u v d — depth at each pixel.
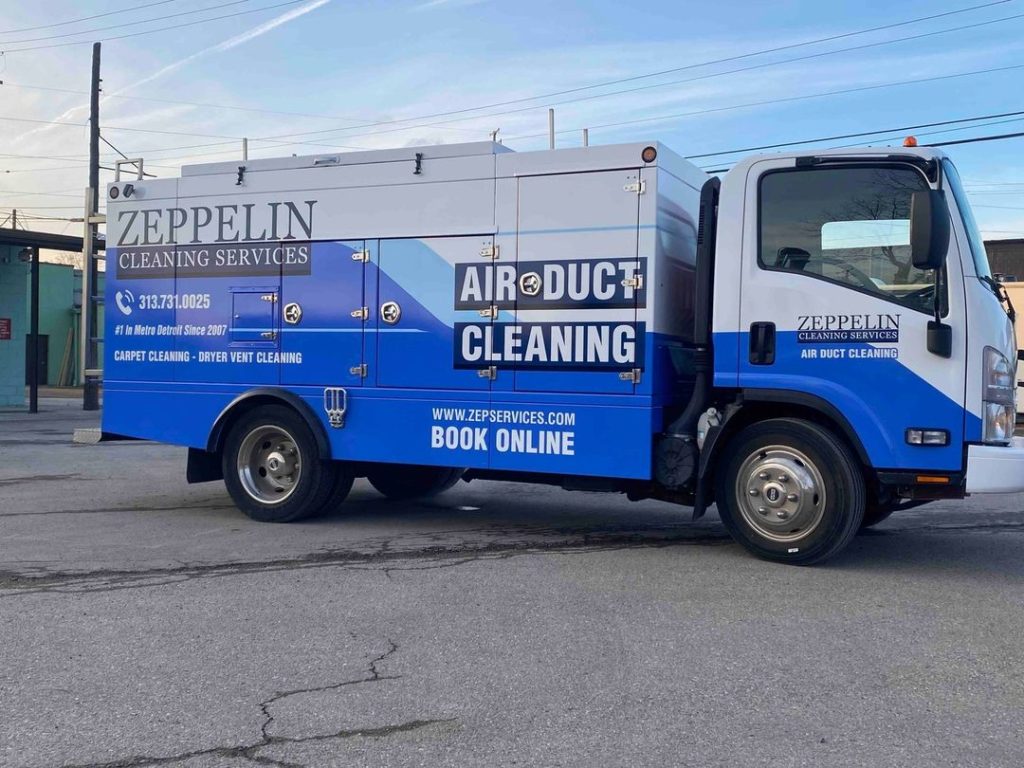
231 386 8.94
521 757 3.86
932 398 6.55
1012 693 4.57
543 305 7.63
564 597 6.20
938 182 6.54
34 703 4.44
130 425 9.41
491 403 7.83
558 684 4.66
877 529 8.63
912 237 6.32
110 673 4.82
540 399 7.65
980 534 8.40
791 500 6.91
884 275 6.69
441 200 8.03
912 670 4.87
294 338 8.64
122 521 8.96
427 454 8.09
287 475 8.84
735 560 7.24
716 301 7.13
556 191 7.59
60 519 9.08
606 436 7.43
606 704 4.41
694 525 8.78
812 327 6.84
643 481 7.60
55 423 21.55
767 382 6.96
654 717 4.26
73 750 3.94
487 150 7.88
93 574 6.83
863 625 5.60
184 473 12.80
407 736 4.07
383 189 8.27
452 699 4.47
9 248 26.95
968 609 5.95
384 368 8.27
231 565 7.11
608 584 6.53
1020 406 15.91
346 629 5.53
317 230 8.54
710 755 3.88
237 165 8.89
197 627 5.57
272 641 5.31
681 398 7.75
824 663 4.96
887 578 6.71
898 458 6.63
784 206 6.98
